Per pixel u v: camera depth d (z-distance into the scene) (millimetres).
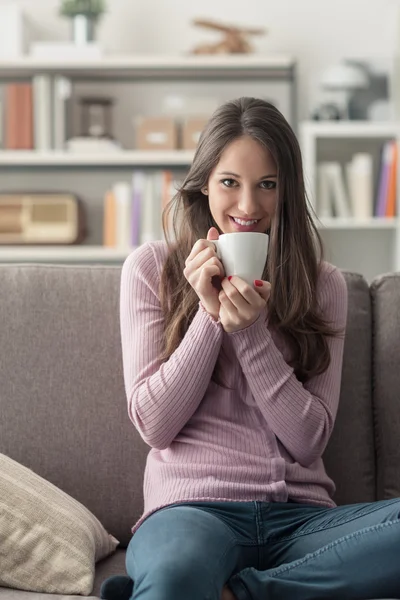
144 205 5438
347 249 5742
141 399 1789
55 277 2088
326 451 2027
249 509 1715
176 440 1840
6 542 1695
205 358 1777
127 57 5449
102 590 1589
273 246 1895
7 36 5508
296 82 5707
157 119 5523
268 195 1865
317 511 1754
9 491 1741
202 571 1477
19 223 5574
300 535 1687
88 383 2025
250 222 1871
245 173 1837
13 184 5797
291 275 1919
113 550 1924
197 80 5785
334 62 5797
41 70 5484
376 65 5781
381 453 2041
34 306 2057
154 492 1799
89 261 5598
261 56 5477
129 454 2004
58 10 5664
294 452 1826
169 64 5461
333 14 5781
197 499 1726
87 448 2004
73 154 5438
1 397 2018
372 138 5688
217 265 1703
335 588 1539
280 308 1922
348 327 2082
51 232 5570
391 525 1558
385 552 1537
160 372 1801
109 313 2059
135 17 5797
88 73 5590
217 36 5809
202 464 1777
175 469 1784
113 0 5781
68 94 5496
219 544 1583
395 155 5441
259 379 1794
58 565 1683
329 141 5695
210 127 1891
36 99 5457
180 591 1424
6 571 1692
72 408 2016
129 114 5801
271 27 5801
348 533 1624
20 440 2004
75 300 2064
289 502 1787
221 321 1767
